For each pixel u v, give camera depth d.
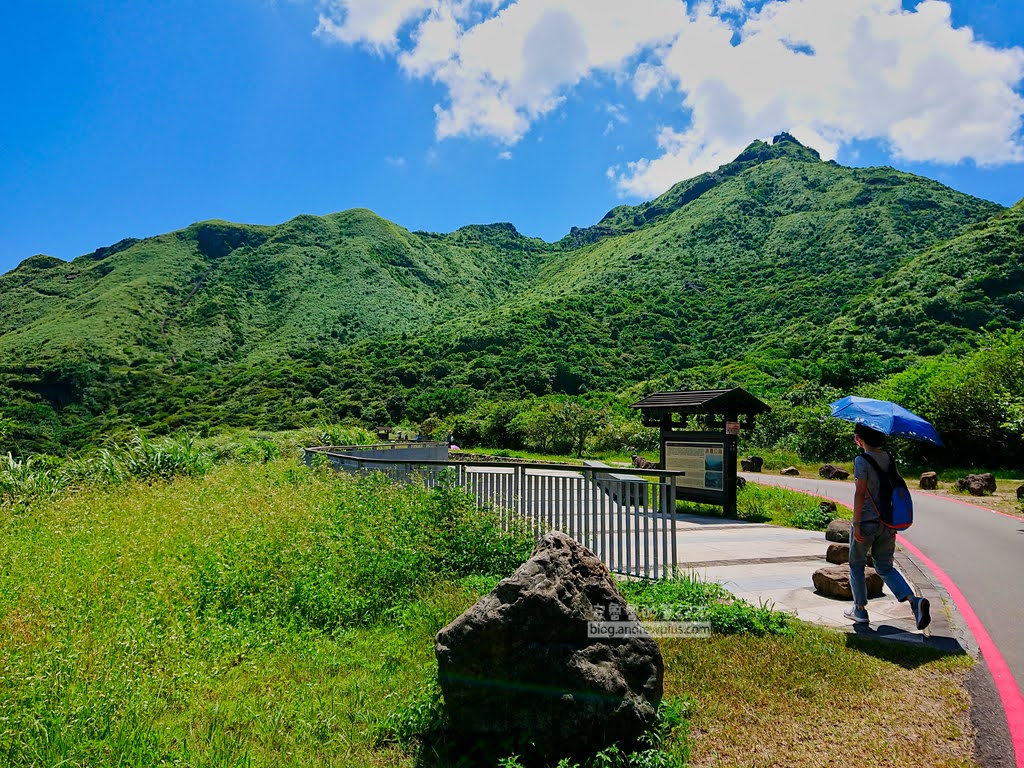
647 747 3.33
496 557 6.91
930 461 22.20
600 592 3.64
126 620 4.66
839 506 12.85
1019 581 7.07
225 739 3.47
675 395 13.65
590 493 8.51
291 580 5.84
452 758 3.40
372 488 8.84
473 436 38.44
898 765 3.23
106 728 3.31
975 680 4.26
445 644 3.58
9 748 3.12
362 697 4.04
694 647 4.77
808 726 3.64
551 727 3.34
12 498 11.27
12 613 4.62
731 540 9.67
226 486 10.88
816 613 5.80
